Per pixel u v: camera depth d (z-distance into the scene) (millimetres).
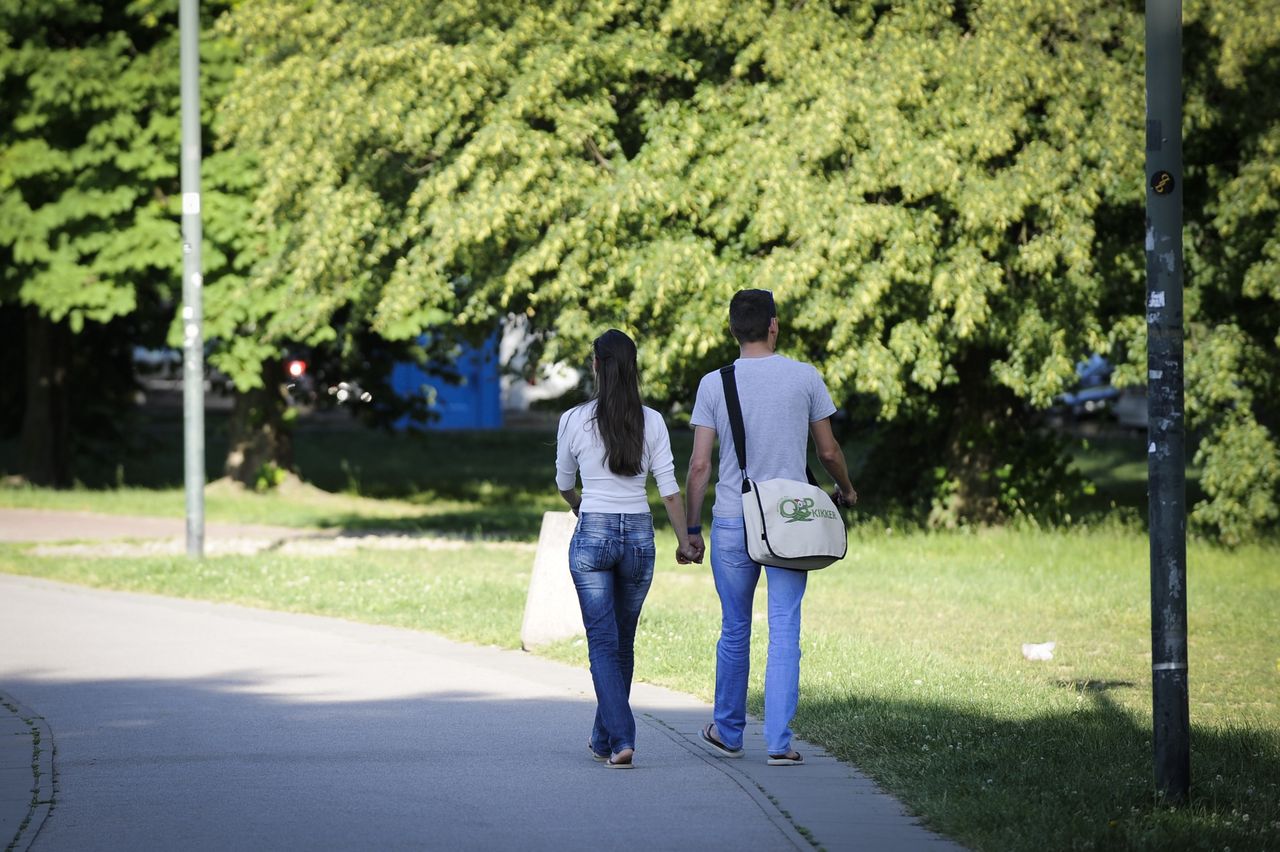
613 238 58062
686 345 57000
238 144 70500
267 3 64938
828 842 20891
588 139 58969
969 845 20797
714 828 21625
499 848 20562
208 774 25047
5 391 114812
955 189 57312
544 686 33750
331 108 58906
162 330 105125
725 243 61156
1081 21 60906
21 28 85875
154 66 86000
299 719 29922
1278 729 30016
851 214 55281
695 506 25766
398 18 60594
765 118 60000
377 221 64688
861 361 58156
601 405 25672
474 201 55688
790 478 25391
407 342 103812
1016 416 73500
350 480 115688
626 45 59438
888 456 79375
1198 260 63531
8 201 87438
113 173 87188
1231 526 62375
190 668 36250
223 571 55062
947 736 27734
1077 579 54750
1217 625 45062
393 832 21359
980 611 47469
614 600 26062
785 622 25703
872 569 57688
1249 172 59688
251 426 100000
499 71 57094
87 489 110250
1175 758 23203
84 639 40969
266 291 84938
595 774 25078
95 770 25375
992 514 71500
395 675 35219
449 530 76688
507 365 87438
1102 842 20547
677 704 31531
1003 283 63688
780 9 59594
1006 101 58125
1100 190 60031
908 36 58750
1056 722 29562
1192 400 62344
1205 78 62125
